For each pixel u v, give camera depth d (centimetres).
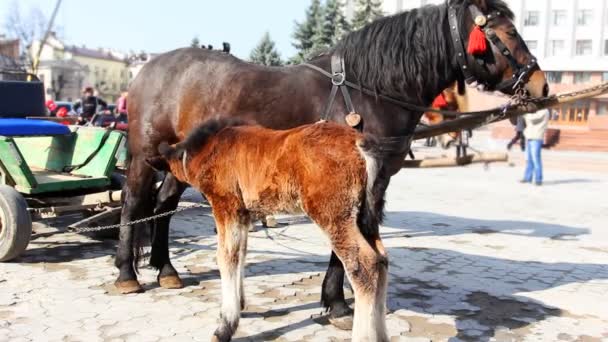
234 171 399
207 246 700
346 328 445
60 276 565
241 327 449
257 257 659
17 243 582
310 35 2727
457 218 940
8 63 1598
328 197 361
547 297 536
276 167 378
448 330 453
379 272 367
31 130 659
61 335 427
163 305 493
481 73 488
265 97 476
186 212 918
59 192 676
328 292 452
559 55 4566
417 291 548
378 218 400
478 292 548
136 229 535
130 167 537
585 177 1594
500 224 892
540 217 961
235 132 408
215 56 512
